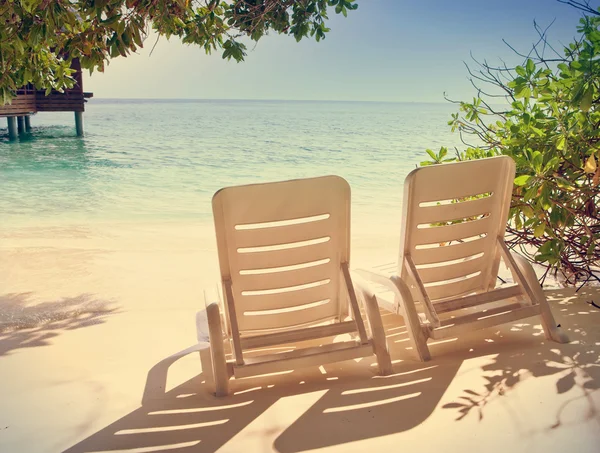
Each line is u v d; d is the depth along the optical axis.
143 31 3.44
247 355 3.00
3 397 2.54
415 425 2.15
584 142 3.52
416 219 2.81
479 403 2.30
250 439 2.10
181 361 2.98
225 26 4.45
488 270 3.17
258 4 4.54
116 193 11.71
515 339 3.07
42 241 6.73
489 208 3.01
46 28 3.36
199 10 4.51
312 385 2.61
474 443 2.01
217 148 25.02
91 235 7.21
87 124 47.91
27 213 9.18
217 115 73.44
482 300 2.98
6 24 3.46
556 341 2.98
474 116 4.23
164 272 5.21
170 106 137.50
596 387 2.40
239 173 16.09
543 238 4.11
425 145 27.45
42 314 3.89
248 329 2.74
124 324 3.66
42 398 2.53
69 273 5.16
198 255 5.97
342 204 2.63
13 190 12.03
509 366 2.67
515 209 3.76
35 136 31.44
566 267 4.02
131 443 2.11
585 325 3.23
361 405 2.34
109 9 3.32
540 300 3.01
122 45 3.39
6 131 34.19
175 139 30.66
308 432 2.14
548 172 3.29
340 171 16.45
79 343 3.29
